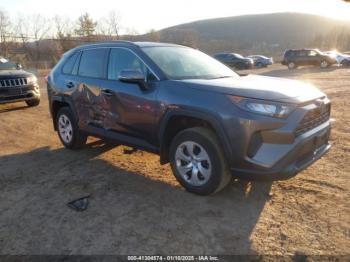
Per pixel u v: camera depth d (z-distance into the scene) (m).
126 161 5.32
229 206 3.75
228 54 31.84
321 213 3.54
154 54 4.48
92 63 5.18
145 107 4.21
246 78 4.44
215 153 3.68
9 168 5.17
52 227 3.46
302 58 28.52
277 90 3.63
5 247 3.16
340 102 9.84
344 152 5.36
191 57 4.90
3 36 49.41
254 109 3.41
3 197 4.17
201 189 3.89
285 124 3.38
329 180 4.32
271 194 3.99
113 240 3.20
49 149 6.09
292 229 3.28
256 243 3.09
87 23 57.88
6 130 7.66
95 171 4.93
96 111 5.02
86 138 5.83
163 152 4.21
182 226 3.39
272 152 3.40
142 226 3.41
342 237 3.13
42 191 4.31
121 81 4.30
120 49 4.76
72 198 4.09
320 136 3.79
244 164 3.52
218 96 3.62
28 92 10.16
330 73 22.41
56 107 6.09
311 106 3.62
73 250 3.08
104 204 3.90
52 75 6.00
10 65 10.97
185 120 3.99
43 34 53.66
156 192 4.16
